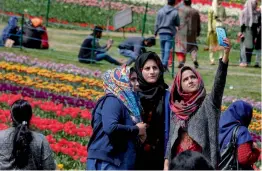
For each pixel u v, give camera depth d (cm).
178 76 1591
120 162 1538
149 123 1577
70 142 2227
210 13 4331
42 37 4175
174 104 1585
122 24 4091
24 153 1549
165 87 1606
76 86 3444
